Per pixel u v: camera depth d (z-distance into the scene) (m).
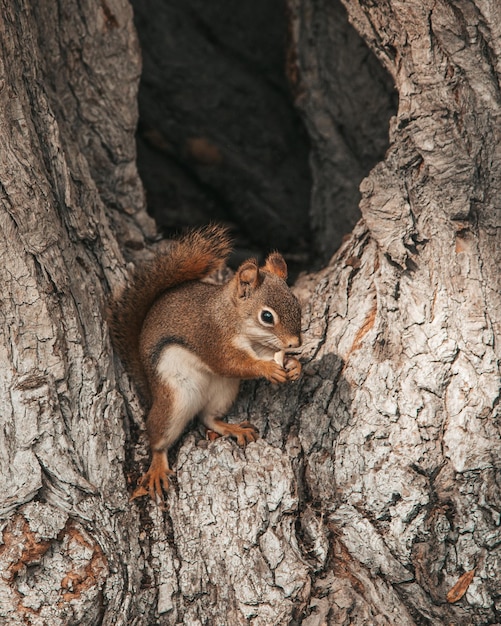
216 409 10.52
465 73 9.85
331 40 14.50
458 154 9.92
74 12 11.70
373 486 9.84
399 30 10.10
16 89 9.96
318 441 10.17
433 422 9.92
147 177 16.80
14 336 9.55
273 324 9.84
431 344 10.01
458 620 9.56
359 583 9.62
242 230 16.62
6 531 8.92
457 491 9.73
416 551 9.66
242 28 18.64
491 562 9.61
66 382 9.70
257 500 9.66
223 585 9.38
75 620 8.71
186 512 9.77
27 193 9.62
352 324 10.48
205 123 17.59
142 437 10.35
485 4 9.55
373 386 10.15
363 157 14.70
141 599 9.35
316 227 15.13
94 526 9.21
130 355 10.74
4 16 9.98
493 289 9.95
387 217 10.13
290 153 17.50
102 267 10.88
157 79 17.69
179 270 10.80
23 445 9.33
